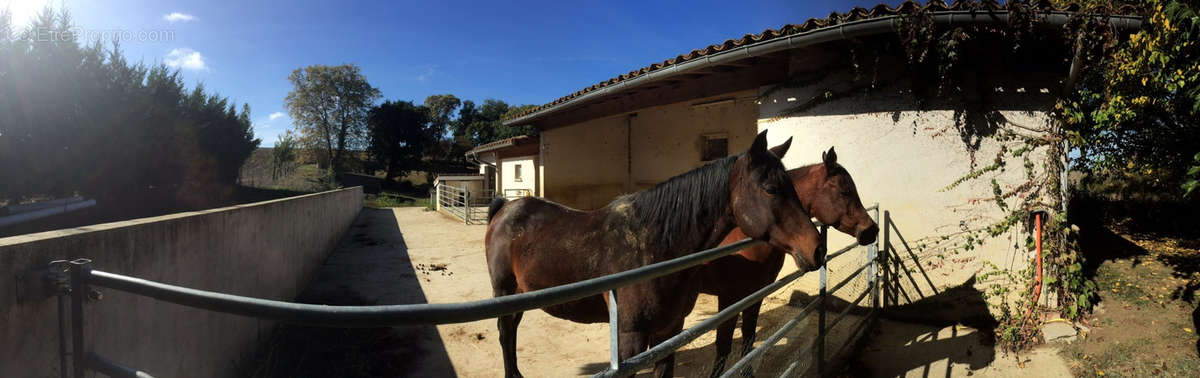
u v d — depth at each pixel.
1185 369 2.97
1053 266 3.91
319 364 3.51
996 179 4.13
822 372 3.09
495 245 2.86
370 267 7.52
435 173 47.78
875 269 4.36
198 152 19.98
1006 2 3.64
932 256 4.38
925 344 3.90
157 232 2.40
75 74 15.23
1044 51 3.99
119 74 17.17
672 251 2.09
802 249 1.85
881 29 3.99
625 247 2.14
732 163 2.12
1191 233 5.00
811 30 4.25
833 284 4.81
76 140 15.27
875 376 3.56
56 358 1.54
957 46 3.85
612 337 1.39
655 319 2.05
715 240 2.15
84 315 1.35
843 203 2.54
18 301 1.36
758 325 4.51
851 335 3.95
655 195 2.18
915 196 4.44
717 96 6.07
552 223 2.58
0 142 13.97
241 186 27.03
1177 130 4.36
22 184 14.38
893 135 4.50
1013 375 3.35
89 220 15.16
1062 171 3.97
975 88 4.17
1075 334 3.60
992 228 4.13
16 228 13.22
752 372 3.00
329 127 50.19
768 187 1.92
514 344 3.08
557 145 10.91
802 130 4.99
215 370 2.98
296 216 5.67
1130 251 4.65
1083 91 4.04
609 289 1.27
